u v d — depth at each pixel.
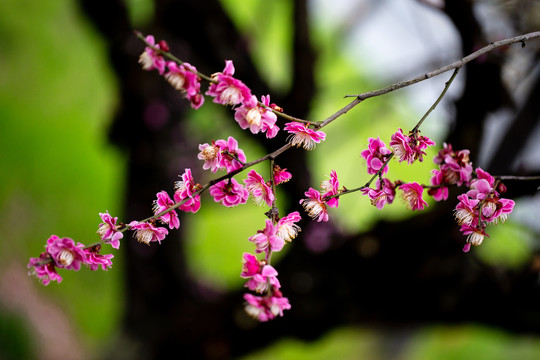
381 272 3.11
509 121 3.34
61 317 7.05
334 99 5.81
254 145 3.81
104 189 8.05
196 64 3.62
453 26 2.50
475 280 3.02
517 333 3.14
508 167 3.13
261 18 5.10
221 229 7.50
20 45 8.80
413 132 1.39
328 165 6.53
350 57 6.41
